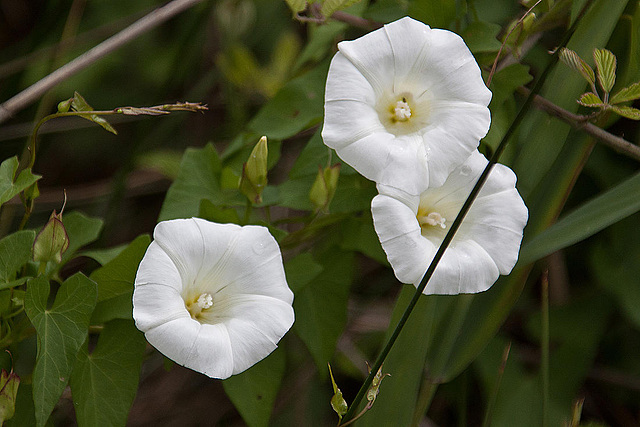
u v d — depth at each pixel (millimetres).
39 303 848
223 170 914
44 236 851
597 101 869
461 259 860
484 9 948
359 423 884
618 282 976
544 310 892
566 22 917
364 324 1017
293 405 998
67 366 845
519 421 956
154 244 843
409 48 867
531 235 901
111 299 869
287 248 914
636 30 911
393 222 854
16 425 868
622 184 883
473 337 899
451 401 1005
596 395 1000
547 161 899
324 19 899
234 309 854
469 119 862
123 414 861
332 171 883
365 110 858
